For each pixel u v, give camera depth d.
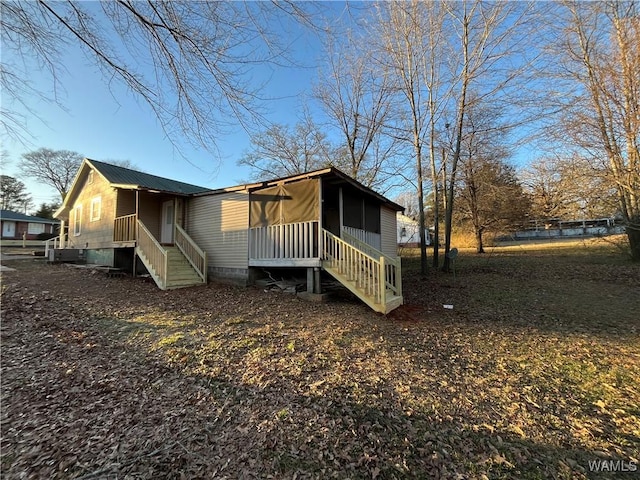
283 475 2.28
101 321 5.87
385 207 13.87
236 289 9.18
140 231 10.71
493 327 5.93
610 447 2.59
